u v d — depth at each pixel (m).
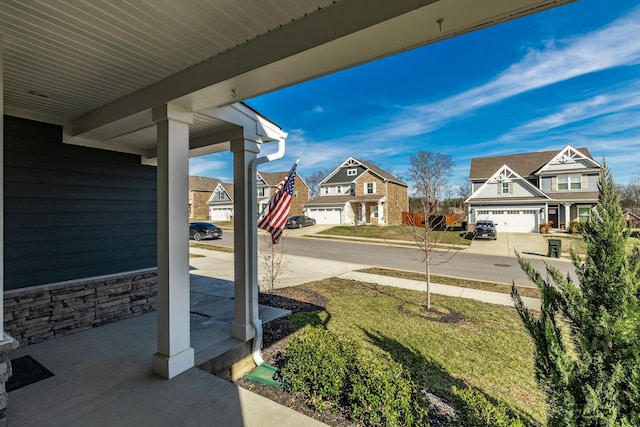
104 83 2.93
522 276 9.39
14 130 3.72
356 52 1.99
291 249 15.26
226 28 2.06
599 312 1.43
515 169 23.59
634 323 1.33
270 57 2.12
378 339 4.63
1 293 2.15
